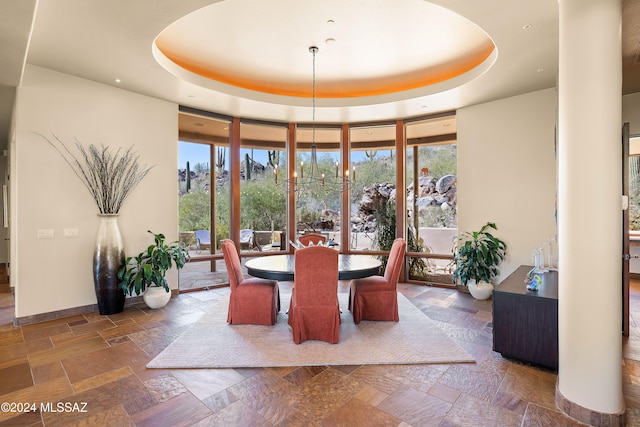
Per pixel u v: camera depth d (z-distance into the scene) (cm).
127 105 445
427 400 227
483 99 478
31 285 376
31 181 375
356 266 365
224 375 261
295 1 291
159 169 476
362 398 230
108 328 360
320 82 479
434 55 396
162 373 264
